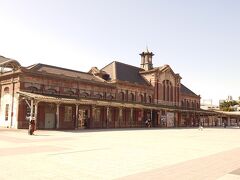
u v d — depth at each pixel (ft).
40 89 114.42
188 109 198.80
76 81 130.82
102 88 146.61
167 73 198.70
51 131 96.48
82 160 36.99
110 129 124.67
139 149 50.75
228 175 29.27
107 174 28.94
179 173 30.01
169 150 50.44
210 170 31.91
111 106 137.18
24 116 106.83
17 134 79.36
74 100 112.57
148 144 60.49
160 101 189.06
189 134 102.99
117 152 45.78
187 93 225.97
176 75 207.82
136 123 164.14
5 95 114.73
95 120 138.51
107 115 136.05
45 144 54.95
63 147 50.55
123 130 118.11
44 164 33.50
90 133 91.97
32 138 67.87
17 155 40.04
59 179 26.32
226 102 415.64
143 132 107.65
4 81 115.96
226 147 57.67
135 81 176.14
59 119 120.47
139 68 200.54
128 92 164.96
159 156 42.37
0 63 122.01
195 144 63.16
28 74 109.91
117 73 166.09
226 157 42.42
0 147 49.37
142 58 201.98
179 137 85.05
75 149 48.19
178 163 36.29
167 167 33.32
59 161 35.81
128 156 41.57
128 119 158.61
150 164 35.17
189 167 33.55
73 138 70.69
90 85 139.03
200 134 105.19
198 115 231.50
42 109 113.50
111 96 152.25
